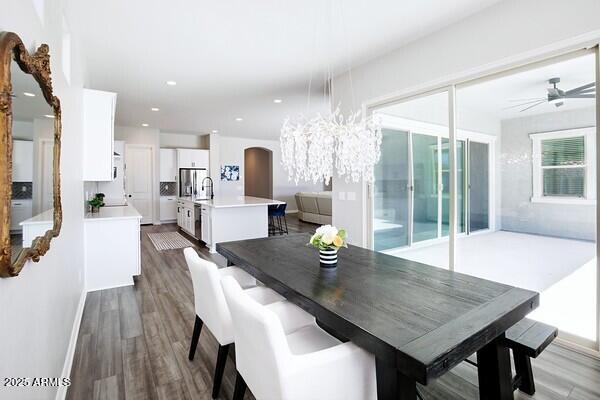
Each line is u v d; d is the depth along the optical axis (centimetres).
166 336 250
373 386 135
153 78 436
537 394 181
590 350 224
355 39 322
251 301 128
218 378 179
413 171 356
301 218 946
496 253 296
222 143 1000
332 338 166
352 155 294
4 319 93
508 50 254
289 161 309
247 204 560
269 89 488
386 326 122
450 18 283
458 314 133
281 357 114
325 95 523
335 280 179
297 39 322
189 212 695
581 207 238
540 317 260
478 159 302
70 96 241
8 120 91
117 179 621
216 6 262
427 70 315
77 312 267
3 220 88
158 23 287
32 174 124
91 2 252
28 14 125
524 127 269
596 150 219
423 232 350
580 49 220
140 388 187
